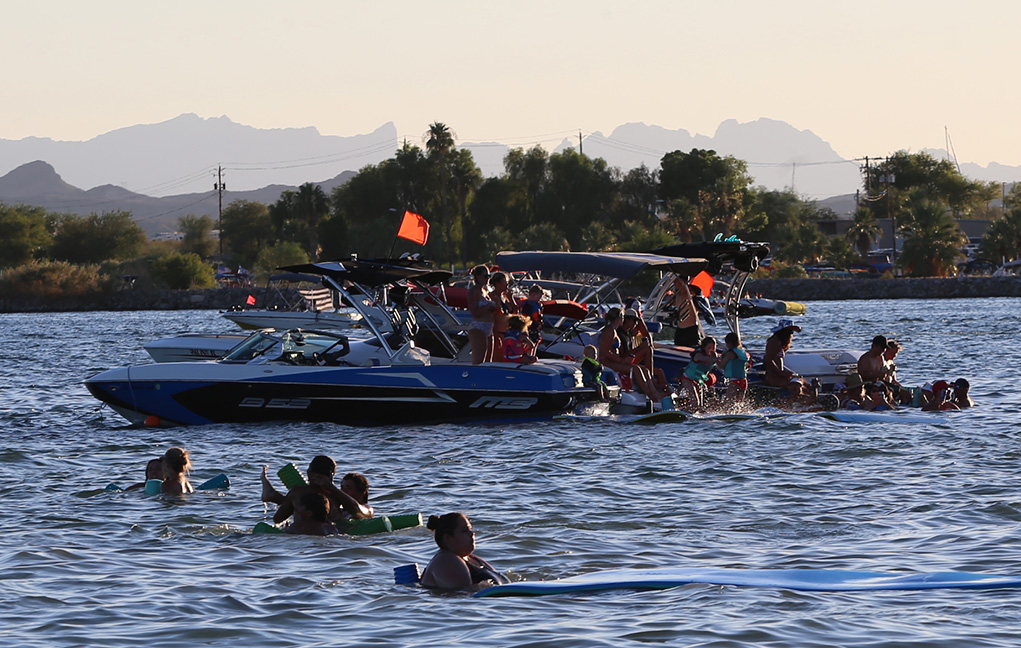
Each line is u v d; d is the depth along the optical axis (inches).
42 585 1311.5
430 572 1299.2
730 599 1209.4
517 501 1835.6
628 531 1598.2
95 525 1670.8
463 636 1098.7
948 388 3125.0
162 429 2832.2
